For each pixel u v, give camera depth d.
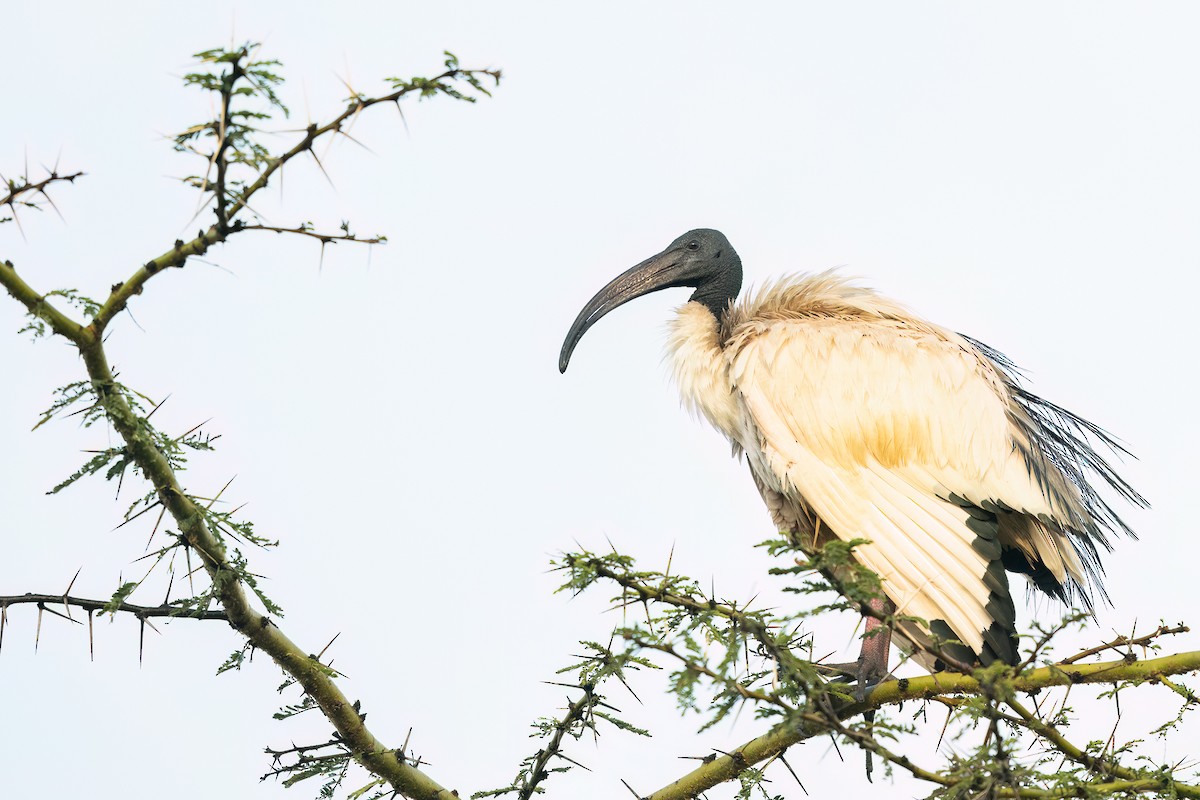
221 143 6.69
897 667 9.17
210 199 6.93
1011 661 10.94
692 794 9.70
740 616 7.45
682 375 13.73
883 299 13.36
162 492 8.19
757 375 12.61
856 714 9.61
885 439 12.05
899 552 11.62
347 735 9.64
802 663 7.43
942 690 9.23
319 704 9.50
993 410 12.23
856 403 12.16
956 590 11.32
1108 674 8.83
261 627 9.09
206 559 8.60
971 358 12.58
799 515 13.02
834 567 7.21
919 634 11.02
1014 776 7.54
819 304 13.45
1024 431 12.42
